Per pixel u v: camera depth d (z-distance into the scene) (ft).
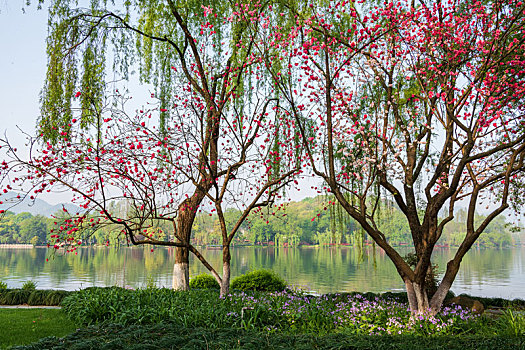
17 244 347.77
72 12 31.45
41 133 28.66
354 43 30.53
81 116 28.58
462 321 28.96
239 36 36.14
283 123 37.35
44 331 26.76
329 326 27.91
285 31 32.76
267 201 37.88
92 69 30.35
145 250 273.95
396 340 22.38
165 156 31.19
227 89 39.65
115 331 23.29
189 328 24.58
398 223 184.96
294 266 140.87
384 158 31.17
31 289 44.91
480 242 415.85
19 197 24.81
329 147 29.96
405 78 33.37
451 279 30.83
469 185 37.70
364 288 79.15
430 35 30.89
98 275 103.04
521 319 26.91
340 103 30.89
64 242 27.09
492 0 32.45
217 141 40.98
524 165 32.42
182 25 38.22
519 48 32.35
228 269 35.35
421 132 36.99
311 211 317.01
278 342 21.65
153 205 30.40
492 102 30.35
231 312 28.55
